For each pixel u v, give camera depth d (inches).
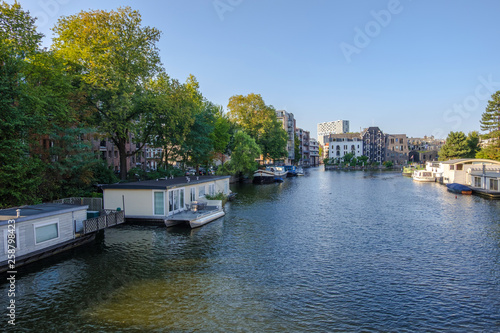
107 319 477.7
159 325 461.4
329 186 2474.2
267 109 3292.3
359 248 831.1
